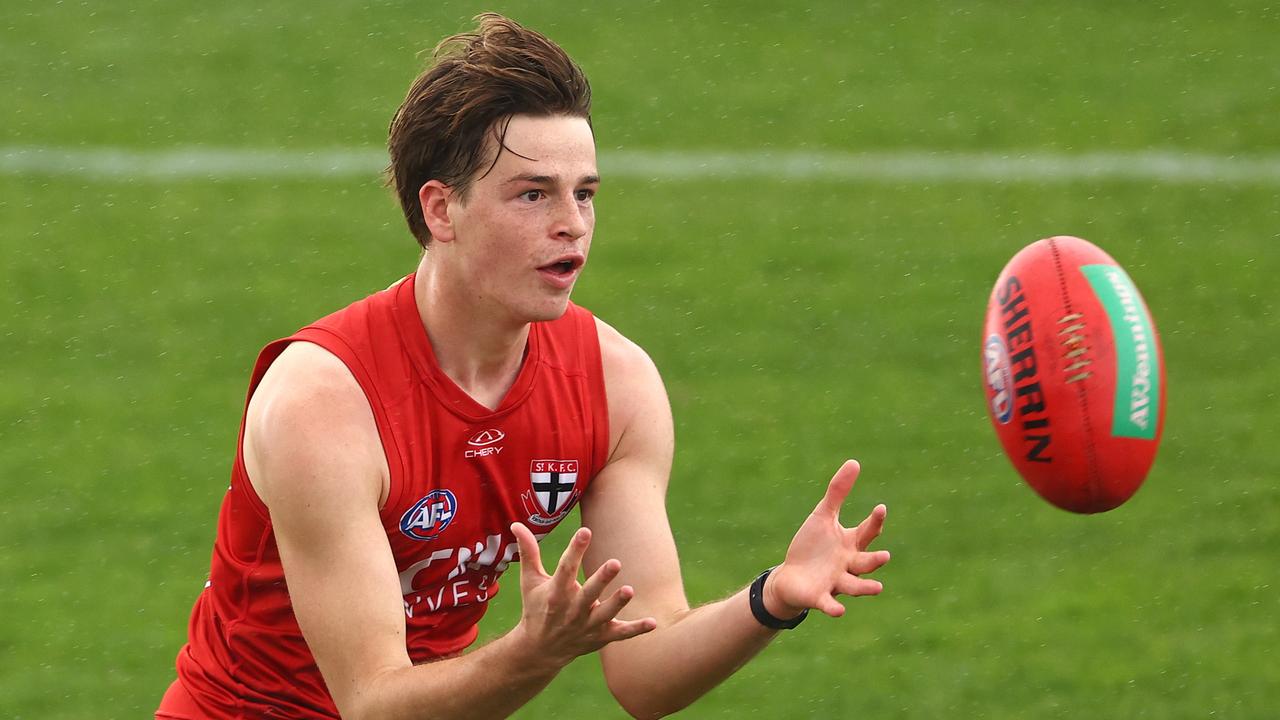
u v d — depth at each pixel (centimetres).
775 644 2406
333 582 1186
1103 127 4841
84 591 2547
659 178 4469
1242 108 4953
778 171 4531
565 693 2267
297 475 1189
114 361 3428
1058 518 2781
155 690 2264
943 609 2500
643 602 1295
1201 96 5038
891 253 3994
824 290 3781
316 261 3938
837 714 2206
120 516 2794
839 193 4381
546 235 1197
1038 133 4809
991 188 4428
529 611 1073
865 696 2253
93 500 2847
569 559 1045
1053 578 2592
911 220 4206
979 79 5162
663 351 3478
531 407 1270
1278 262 3959
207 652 1354
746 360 3431
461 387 1252
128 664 2331
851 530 1171
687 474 2934
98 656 2352
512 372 1273
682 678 1243
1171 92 5072
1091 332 1220
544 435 1277
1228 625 2445
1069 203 4331
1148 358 1219
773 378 3347
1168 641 2402
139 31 5381
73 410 3203
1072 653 2369
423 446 1237
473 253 1207
